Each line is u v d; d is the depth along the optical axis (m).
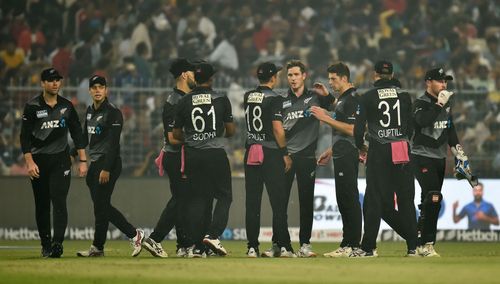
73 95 65.56
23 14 85.56
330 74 39.19
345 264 32.91
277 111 38.44
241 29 87.00
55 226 39.56
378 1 90.75
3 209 63.16
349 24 89.56
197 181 38.34
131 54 84.38
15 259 38.25
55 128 39.44
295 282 26.14
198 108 37.91
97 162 40.44
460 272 29.03
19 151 66.38
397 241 61.91
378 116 38.66
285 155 38.84
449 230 62.78
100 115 40.12
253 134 39.00
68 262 35.09
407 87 73.12
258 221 39.53
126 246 53.41
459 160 40.81
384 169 38.94
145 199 63.28
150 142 65.62
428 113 38.88
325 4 90.19
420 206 40.12
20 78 73.31
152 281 26.70
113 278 27.67
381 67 38.91
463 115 67.56
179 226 40.44
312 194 39.91
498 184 63.34
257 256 39.59
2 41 84.12
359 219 39.84
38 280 27.31
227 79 74.19
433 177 39.88
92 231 62.97
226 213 39.16
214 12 88.50
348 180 39.62
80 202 62.94
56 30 85.50
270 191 38.91
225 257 39.19
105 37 85.31
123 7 87.19
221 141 38.41
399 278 27.06
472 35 89.44
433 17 90.19
